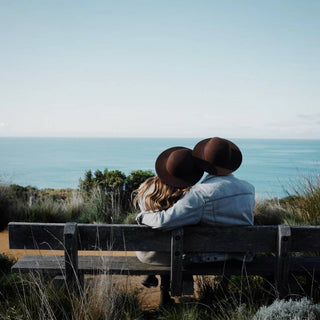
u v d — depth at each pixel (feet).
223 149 7.92
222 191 7.63
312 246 8.00
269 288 9.03
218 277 10.23
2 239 17.19
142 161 493.36
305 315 7.06
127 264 8.58
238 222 7.82
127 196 24.25
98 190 24.35
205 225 7.87
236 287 9.52
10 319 7.82
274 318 7.04
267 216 19.20
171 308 8.65
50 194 29.19
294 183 19.22
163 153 8.34
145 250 7.92
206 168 7.98
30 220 20.11
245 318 7.41
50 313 7.21
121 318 8.02
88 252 15.25
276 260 7.88
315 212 15.90
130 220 20.38
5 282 10.06
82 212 22.06
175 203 7.66
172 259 7.72
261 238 7.82
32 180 224.94
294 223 15.80
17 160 525.75
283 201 22.12
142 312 8.75
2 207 20.30
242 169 324.39
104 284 8.04
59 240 7.97
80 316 7.37
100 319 7.65
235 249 7.85
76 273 7.99
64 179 232.12
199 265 8.36
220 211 7.61
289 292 7.97
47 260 9.01
